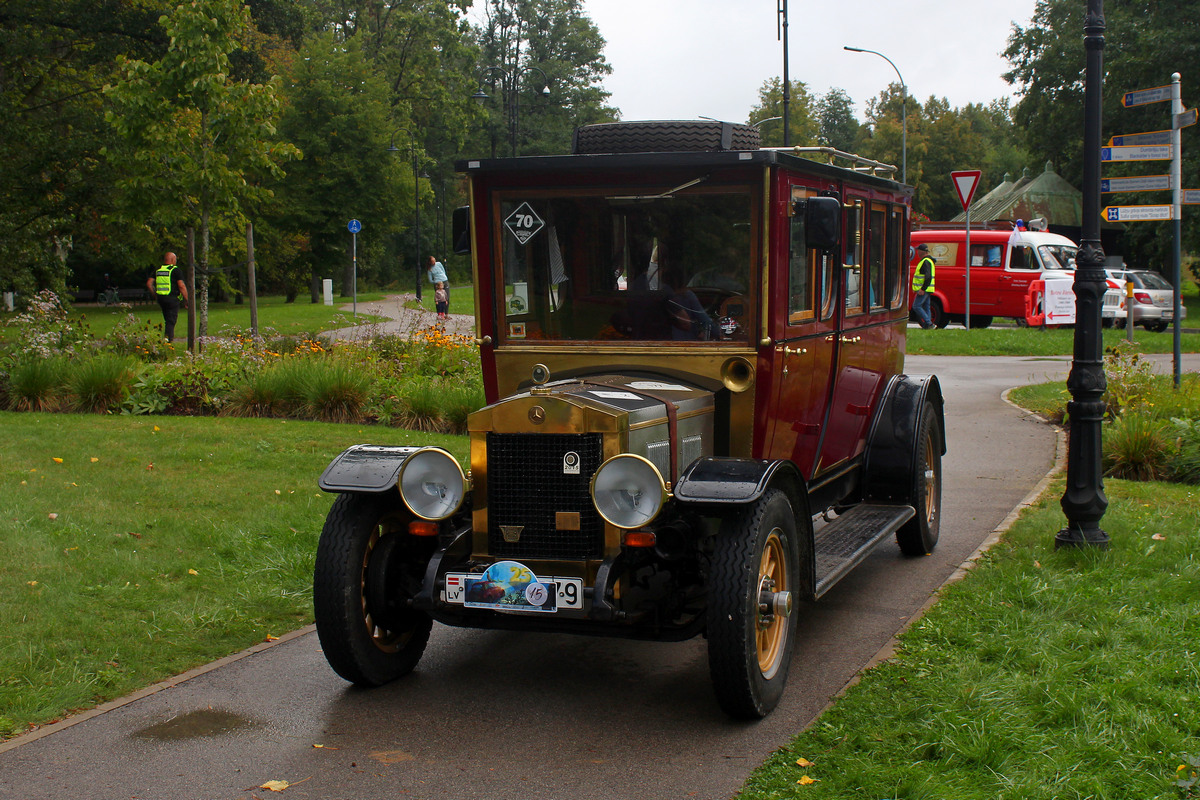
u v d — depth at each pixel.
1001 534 7.38
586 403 4.48
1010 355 20.20
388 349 14.86
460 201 79.50
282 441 10.55
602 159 5.09
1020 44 48.53
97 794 3.85
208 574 6.45
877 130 71.50
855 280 6.42
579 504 4.51
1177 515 7.51
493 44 80.81
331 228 46.38
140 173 15.92
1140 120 37.91
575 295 5.34
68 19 25.66
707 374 5.14
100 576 6.25
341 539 4.73
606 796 3.81
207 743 4.30
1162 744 3.84
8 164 25.92
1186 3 36.16
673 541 4.52
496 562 4.53
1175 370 11.20
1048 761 3.76
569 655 5.42
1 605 5.64
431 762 4.12
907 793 3.62
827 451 6.17
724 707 4.40
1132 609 5.38
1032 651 4.84
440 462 4.66
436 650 5.51
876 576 6.72
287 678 5.03
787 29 16.47
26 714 4.48
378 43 55.25
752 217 5.02
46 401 12.66
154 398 12.70
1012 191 47.41
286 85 46.06
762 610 4.44
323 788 3.90
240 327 19.12
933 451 7.44
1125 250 42.84
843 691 4.66
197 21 15.20
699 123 5.45
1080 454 6.66
